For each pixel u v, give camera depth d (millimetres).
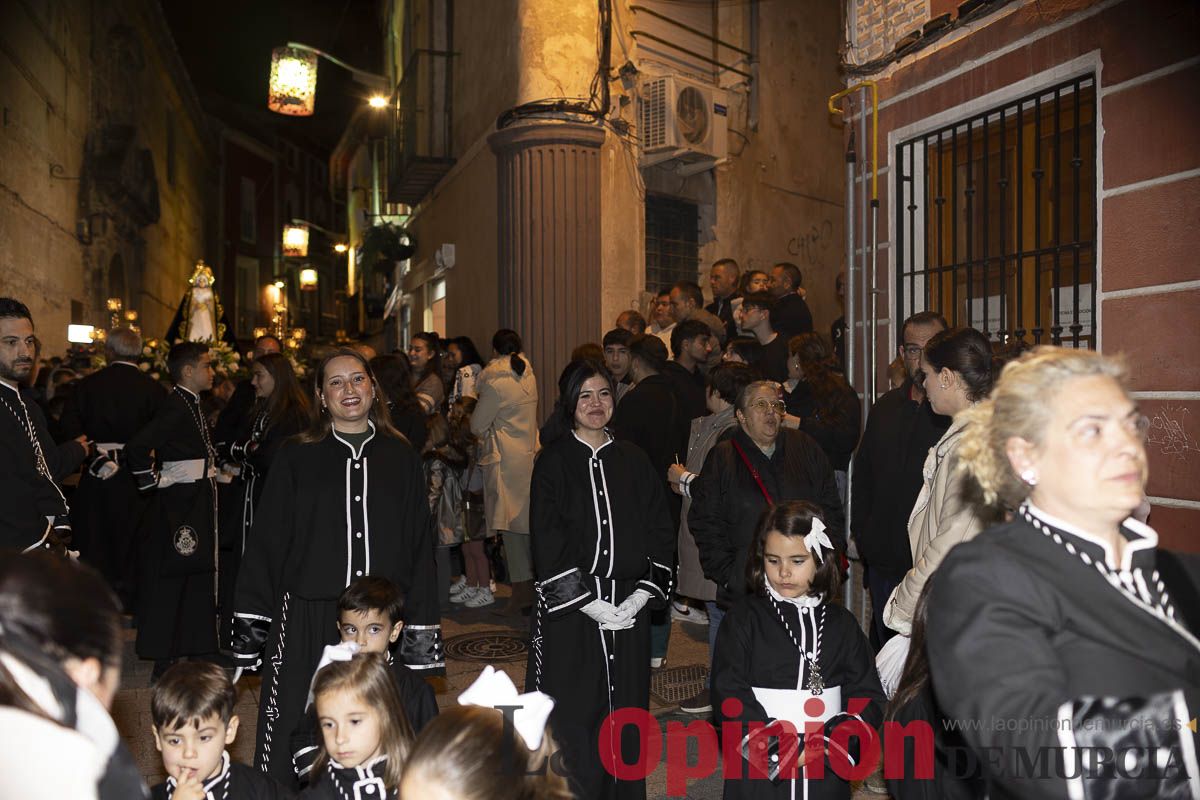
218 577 5457
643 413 5488
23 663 1126
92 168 16859
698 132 9648
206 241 30359
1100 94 4258
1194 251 3824
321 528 3229
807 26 11789
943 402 3270
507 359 6891
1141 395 4074
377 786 2559
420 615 3361
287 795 2758
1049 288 4930
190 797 2645
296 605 3213
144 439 5090
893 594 3094
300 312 36906
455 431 6910
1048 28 4539
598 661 3398
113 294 19016
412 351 7500
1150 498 4039
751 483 4207
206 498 5250
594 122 9109
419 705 3014
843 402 5355
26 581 1167
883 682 2832
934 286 5512
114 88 18562
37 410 4105
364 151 25359
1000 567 1480
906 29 5551
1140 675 1410
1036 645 1411
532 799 1568
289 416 5211
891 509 4035
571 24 9070
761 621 2975
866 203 5801
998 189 5273
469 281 10953
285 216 36656
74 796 1067
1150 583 1524
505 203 9203
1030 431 1510
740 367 4930
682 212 10391
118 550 6574
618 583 3453
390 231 14523
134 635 6293
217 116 32156
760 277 7395
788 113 11523
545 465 3533
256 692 5090
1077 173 4414
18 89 13430
